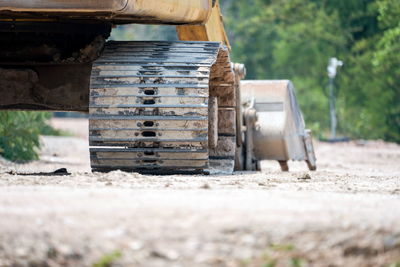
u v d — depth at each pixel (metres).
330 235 14.84
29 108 32.50
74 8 28.25
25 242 14.59
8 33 32.69
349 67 113.81
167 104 28.64
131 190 21.03
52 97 32.34
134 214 16.08
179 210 16.45
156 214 16.06
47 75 32.47
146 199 18.38
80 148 71.62
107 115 28.73
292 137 41.12
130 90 28.84
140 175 26.62
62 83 32.34
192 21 35.19
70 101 32.31
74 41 33.00
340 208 17.17
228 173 33.41
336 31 114.94
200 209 16.59
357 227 15.16
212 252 14.12
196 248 14.23
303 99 132.50
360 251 14.55
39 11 28.88
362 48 110.62
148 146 28.70
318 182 27.97
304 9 120.75
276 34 146.62
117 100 28.80
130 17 31.92
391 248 14.61
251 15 152.75
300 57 130.00
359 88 112.88
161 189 21.66
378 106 106.94
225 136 35.66
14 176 26.28
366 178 32.78
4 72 32.31
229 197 19.22
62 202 17.70
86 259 14.12
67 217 15.85
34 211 16.45
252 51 148.88
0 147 51.19
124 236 14.68
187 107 28.58
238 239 14.60
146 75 29.02
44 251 14.34
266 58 147.75
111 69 29.27
